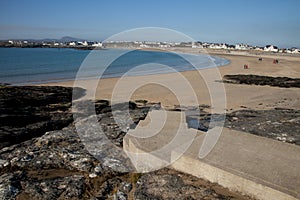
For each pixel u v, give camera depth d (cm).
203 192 513
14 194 536
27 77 3391
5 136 1027
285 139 842
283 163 558
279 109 1565
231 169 530
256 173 516
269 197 472
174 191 525
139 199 507
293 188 467
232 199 490
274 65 5422
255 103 1823
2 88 2069
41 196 530
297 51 13562
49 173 632
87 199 536
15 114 1365
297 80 3056
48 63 5175
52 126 1190
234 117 1249
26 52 9231
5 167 662
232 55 9225
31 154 723
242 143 662
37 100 1747
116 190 561
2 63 5106
